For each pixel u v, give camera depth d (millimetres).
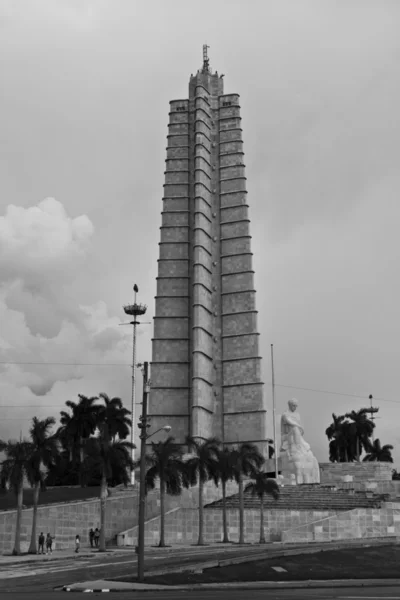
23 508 60594
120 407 103625
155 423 101812
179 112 116438
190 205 111062
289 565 40219
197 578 35594
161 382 103312
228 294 107000
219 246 109875
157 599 24875
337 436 127250
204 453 66500
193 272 106500
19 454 55688
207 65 121062
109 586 31312
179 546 61469
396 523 67000
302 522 67875
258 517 68625
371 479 96125
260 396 101062
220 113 116688
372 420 134000
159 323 105875
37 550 57094
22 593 27875
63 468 96500
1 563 45656
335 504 70688
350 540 61500
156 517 68750
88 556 51312
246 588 32406
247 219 109500
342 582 35031
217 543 65188
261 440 99125
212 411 102000
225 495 72500
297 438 94125
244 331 104625
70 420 100875
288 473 92500
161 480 62562
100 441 60719
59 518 61906
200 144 111500
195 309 101875
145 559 46250
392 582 35031
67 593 28094
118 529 66312
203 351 101125
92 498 68000
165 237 109812
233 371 103438
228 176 112750
